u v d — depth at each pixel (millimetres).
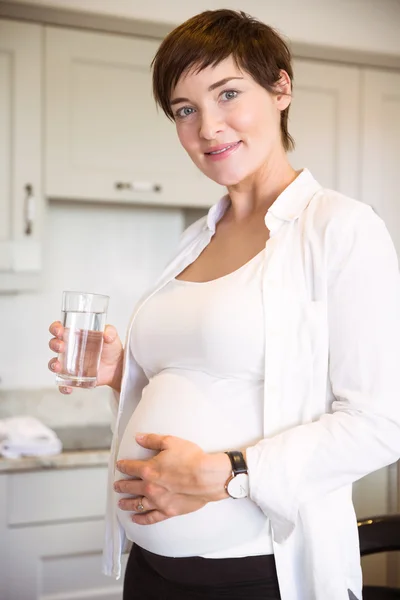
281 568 1012
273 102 1138
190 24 1102
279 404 1016
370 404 951
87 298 1161
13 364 2768
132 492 1049
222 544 1035
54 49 2430
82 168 2479
